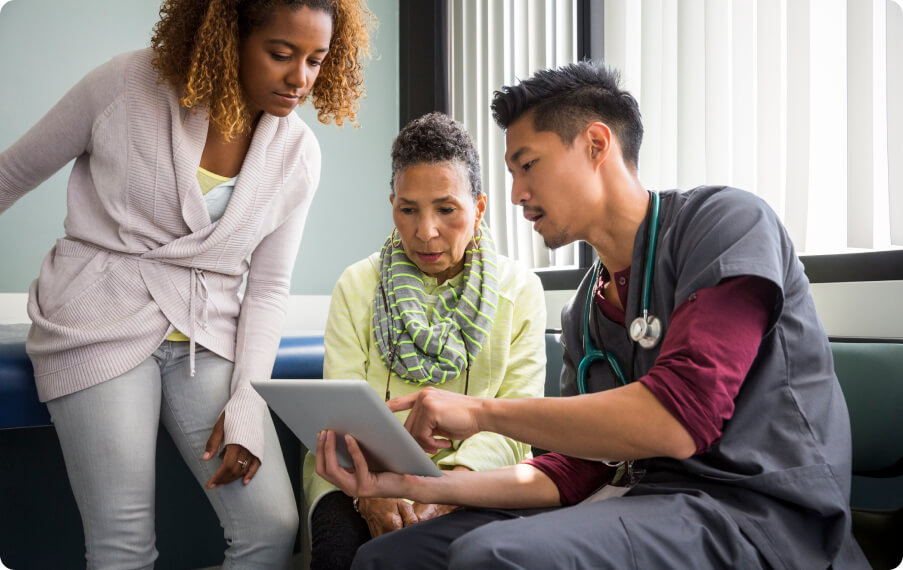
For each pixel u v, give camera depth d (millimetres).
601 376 1155
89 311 1338
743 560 884
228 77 1301
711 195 1056
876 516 1135
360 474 1044
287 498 1398
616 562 867
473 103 3104
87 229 1372
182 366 1421
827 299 1703
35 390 1489
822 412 968
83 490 1317
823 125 1774
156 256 1367
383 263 1483
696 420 886
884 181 1669
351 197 3352
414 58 3393
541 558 850
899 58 1585
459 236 1365
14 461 1903
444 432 992
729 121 1968
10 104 2764
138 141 1327
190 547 2113
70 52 2857
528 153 1096
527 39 2783
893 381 1257
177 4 1329
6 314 2650
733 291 935
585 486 1148
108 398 1324
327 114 1568
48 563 1942
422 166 1326
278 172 1461
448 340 1383
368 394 868
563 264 2551
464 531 1074
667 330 1019
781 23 1830
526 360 1436
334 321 1475
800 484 911
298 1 1275
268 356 1467
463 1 3188
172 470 2090
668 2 2162
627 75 2348
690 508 918
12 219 2732
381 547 1074
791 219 1800
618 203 1095
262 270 1527
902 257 1539
